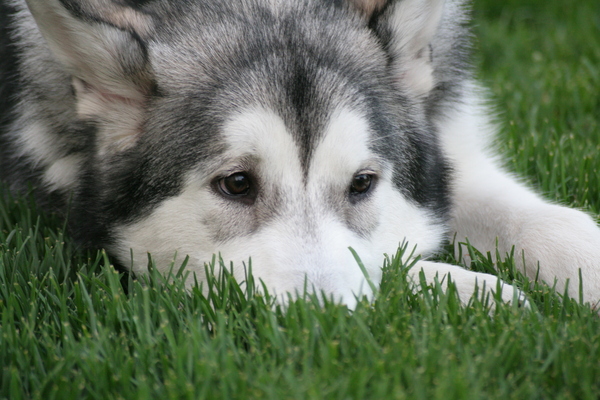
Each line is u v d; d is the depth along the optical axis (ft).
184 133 15.35
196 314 13.61
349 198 15.61
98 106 16.28
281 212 14.76
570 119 27.27
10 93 19.63
